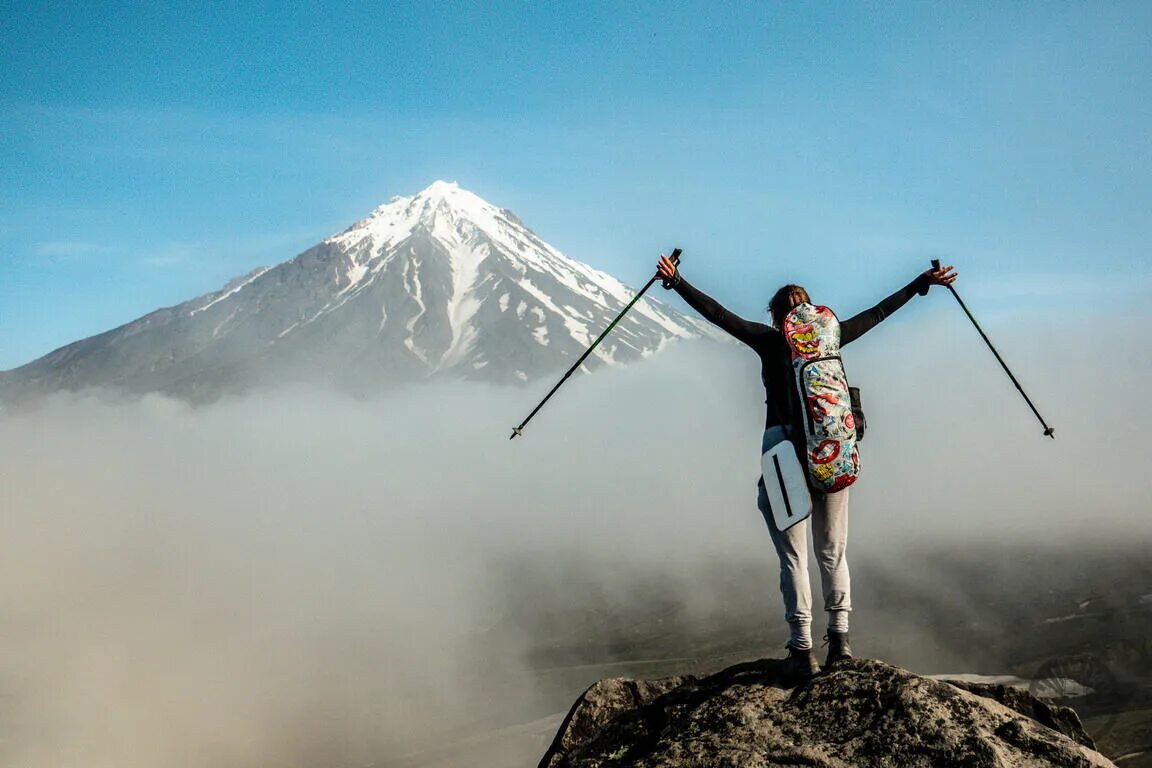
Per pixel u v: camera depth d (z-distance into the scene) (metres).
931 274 6.71
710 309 6.40
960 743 5.24
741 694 6.25
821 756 5.40
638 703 7.23
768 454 6.13
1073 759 5.13
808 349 6.11
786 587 6.41
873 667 5.97
